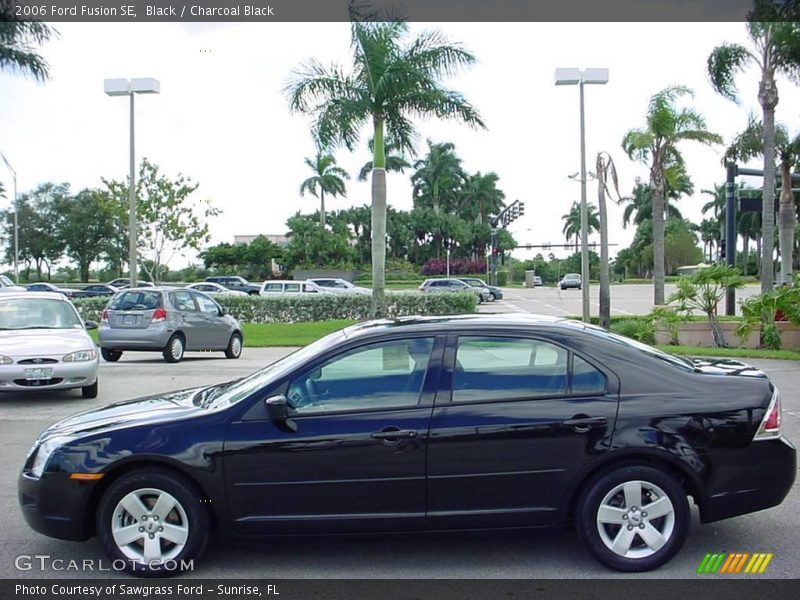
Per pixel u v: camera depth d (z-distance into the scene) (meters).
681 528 4.69
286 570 4.82
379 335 4.91
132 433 4.74
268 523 4.67
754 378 4.95
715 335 18.03
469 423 4.66
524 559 4.96
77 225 62.66
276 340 21.61
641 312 34.22
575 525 4.75
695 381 4.84
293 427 4.68
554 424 4.65
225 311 18.02
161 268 38.38
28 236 62.78
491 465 4.64
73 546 5.31
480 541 5.29
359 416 4.70
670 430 4.65
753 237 87.94
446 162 77.06
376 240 19.70
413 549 5.15
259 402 4.76
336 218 75.88
